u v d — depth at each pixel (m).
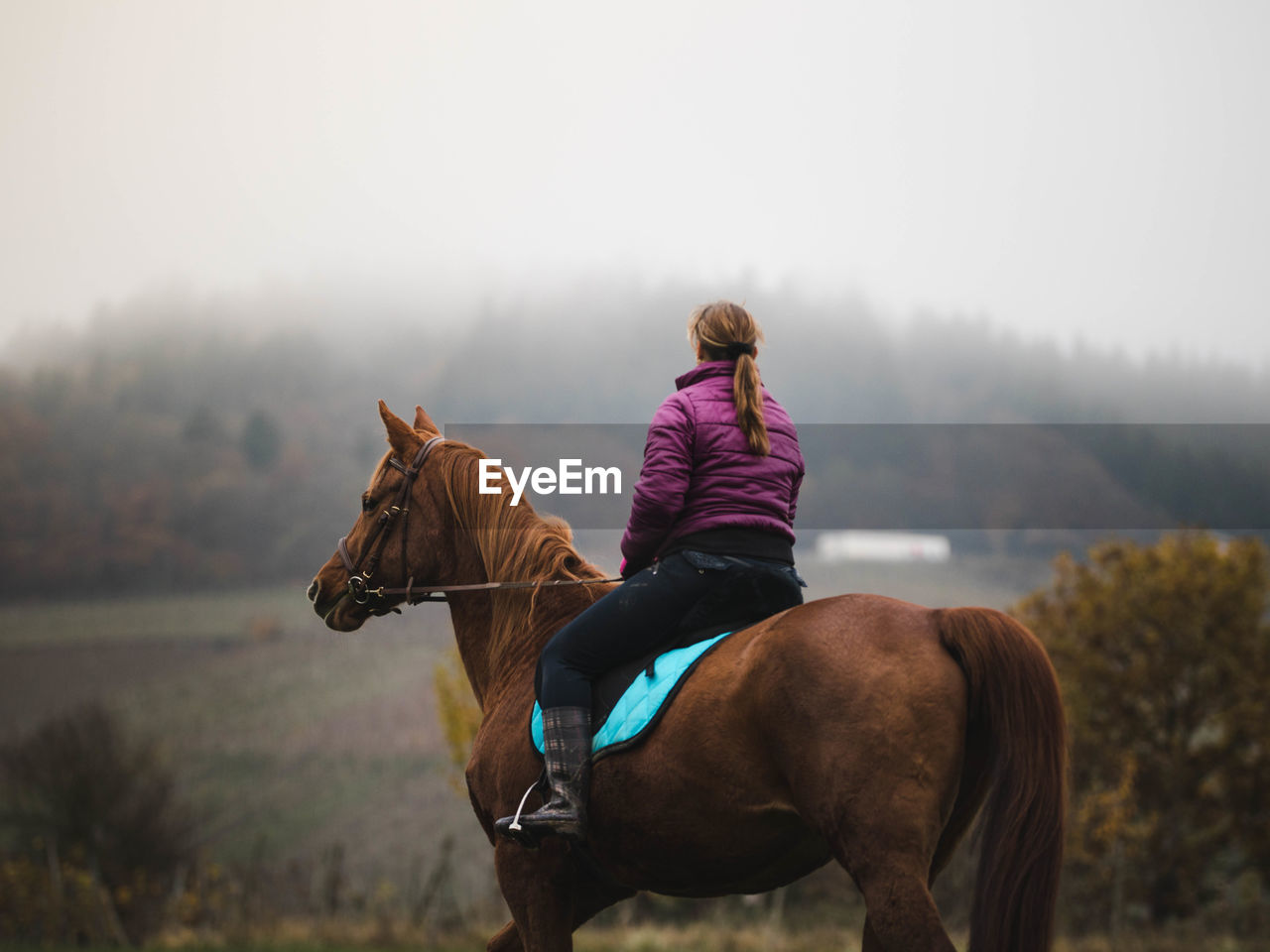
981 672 2.52
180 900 15.92
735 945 13.20
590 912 3.47
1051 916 2.37
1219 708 18.03
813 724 2.52
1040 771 2.43
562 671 3.04
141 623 63.91
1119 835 15.95
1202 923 16.34
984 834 2.45
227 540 81.56
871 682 2.50
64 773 18.06
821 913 15.13
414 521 3.89
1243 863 18.03
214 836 29.16
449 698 17.62
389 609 4.00
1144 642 18.77
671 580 3.00
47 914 15.76
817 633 2.62
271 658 54.31
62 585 73.12
